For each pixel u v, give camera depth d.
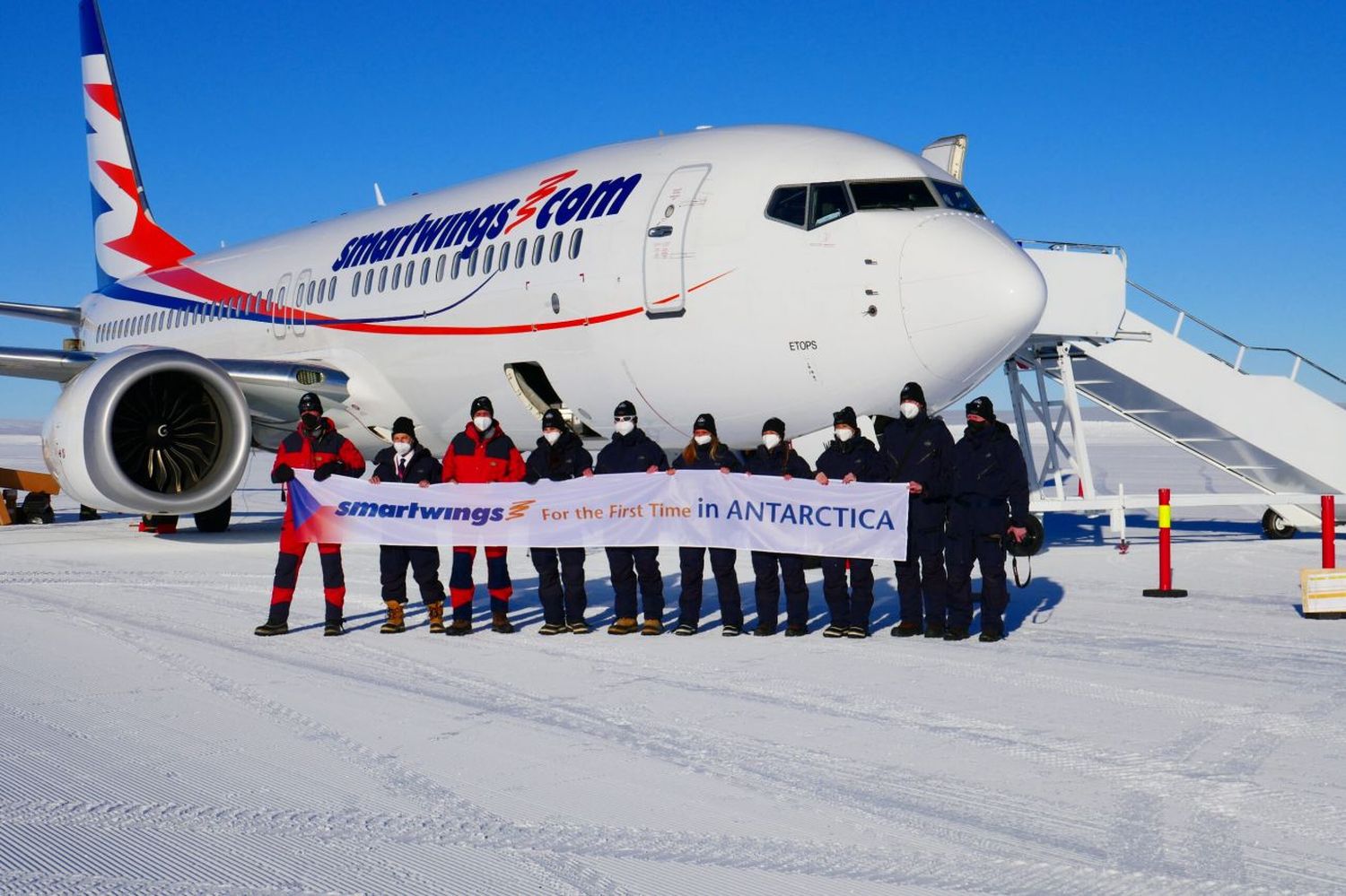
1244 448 17.22
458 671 7.53
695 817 4.58
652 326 12.57
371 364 16.30
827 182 11.88
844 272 11.41
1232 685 6.91
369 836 4.37
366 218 17.80
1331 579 9.38
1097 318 15.37
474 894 3.80
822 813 4.61
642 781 5.05
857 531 8.67
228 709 6.41
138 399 14.52
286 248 19.06
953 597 8.64
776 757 5.43
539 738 5.79
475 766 5.29
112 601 10.52
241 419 14.30
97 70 25.41
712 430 9.21
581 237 13.32
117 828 4.45
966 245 11.22
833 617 8.83
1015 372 16.61
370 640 8.72
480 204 15.27
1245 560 13.62
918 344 11.16
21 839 4.32
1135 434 101.56
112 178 25.28
